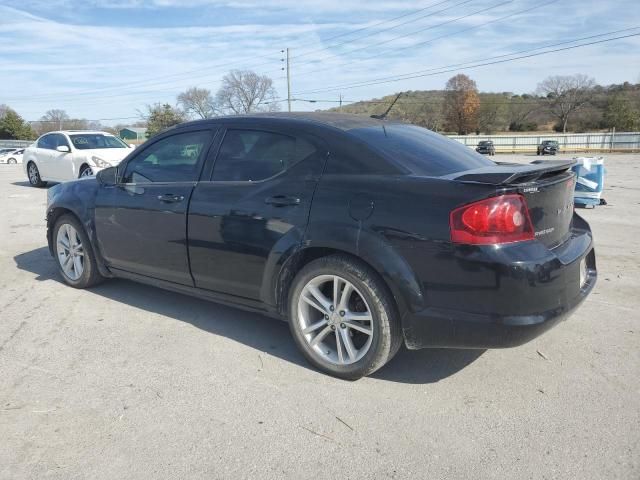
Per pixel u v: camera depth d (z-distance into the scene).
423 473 2.49
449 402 3.10
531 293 2.83
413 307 3.01
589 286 3.45
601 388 3.24
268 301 3.62
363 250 3.10
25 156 14.52
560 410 3.01
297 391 3.23
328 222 3.25
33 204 10.97
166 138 4.34
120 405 3.08
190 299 4.86
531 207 2.95
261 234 3.54
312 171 3.45
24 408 3.04
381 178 3.19
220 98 58.97
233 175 3.83
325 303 3.38
